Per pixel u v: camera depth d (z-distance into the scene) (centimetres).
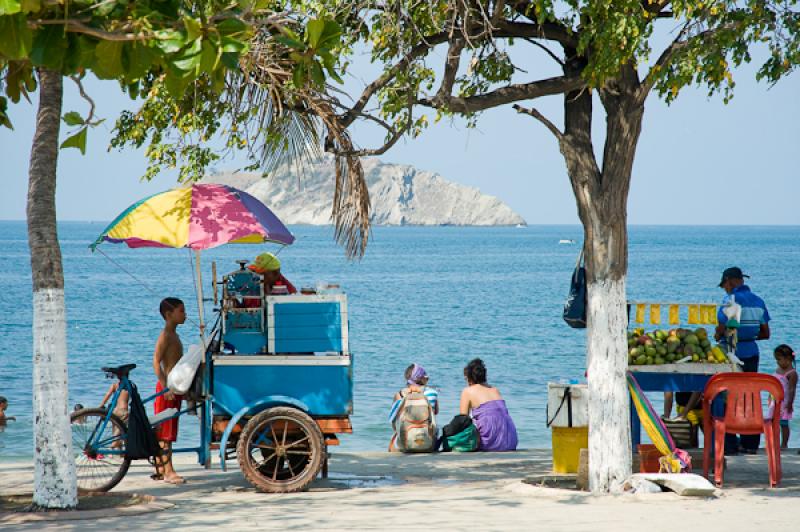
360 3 1248
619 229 1216
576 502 1152
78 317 6244
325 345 1304
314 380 1297
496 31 1273
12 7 607
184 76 681
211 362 1303
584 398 1443
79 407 1399
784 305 7044
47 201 1091
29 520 1038
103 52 684
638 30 1090
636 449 1431
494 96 1223
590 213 1218
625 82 1189
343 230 1323
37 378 1098
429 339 5050
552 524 998
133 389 1296
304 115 1290
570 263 16338
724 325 1617
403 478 1442
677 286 9788
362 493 1271
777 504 1121
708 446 1301
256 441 1288
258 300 1318
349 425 1305
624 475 1221
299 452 1290
